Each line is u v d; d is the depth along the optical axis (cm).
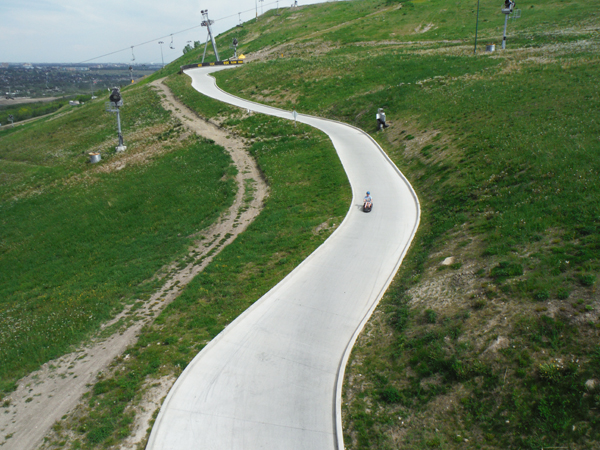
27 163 5300
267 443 1112
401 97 4234
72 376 1441
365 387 1256
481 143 2625
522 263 1443
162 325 1708
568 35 5400
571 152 2041
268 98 5603
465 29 7094
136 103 6425
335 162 3288
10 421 1252
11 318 1964
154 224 2906
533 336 1157
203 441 1126
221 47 10981
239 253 2252
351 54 6694
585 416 948
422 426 1089
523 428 988
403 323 1442
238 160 3897
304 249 2131
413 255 1900
